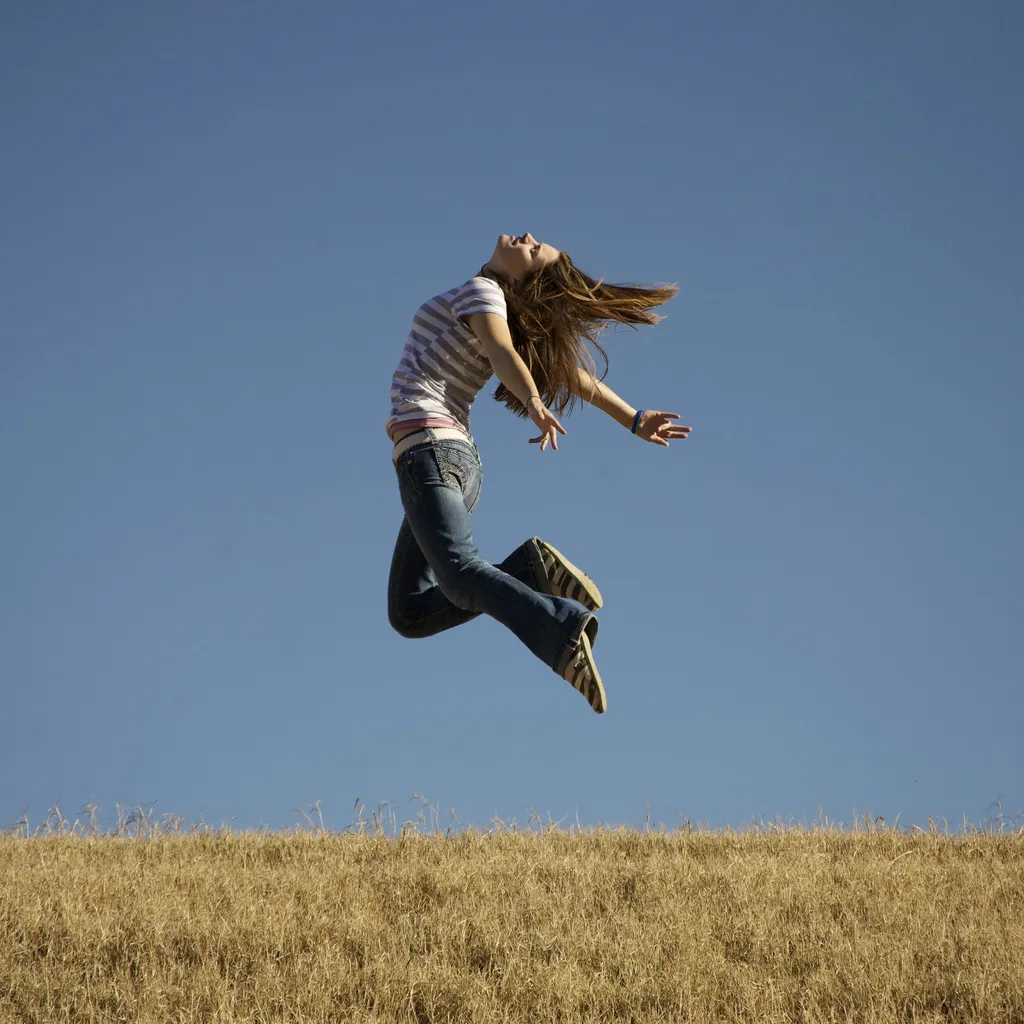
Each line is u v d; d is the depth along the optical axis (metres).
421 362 8.91
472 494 8.93
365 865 16.36
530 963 12.03
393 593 9.49
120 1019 10.90
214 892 14.41
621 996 11.31
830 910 13.80
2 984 11.62
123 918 13.19
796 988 11.48
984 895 14.27
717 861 16.59
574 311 9.52
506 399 9.76
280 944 12.41
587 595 9.06
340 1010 11.18
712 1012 11.02
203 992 11.34
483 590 8.23
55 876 14.97
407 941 12.81
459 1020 10.99
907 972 11.65
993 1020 10.59
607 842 18.12
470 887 14.61
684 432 9.85
